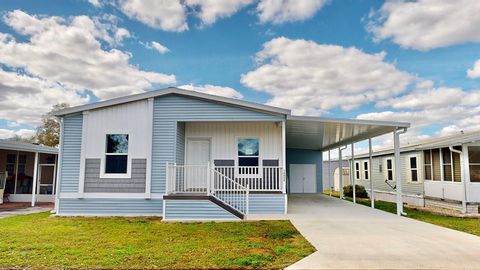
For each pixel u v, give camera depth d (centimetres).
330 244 643
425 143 1570
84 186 1094
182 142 1214
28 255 561
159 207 1081
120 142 1113
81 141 1114
